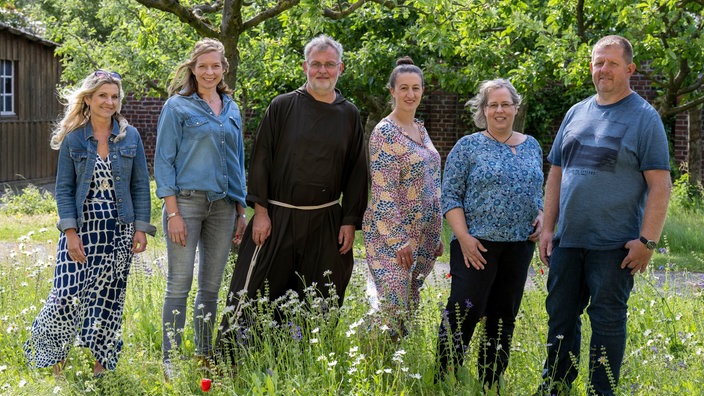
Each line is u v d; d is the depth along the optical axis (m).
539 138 18.50
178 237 4.95
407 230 5.03
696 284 6.74
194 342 5.29
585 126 4.49
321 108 5.07
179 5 7.39
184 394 4.42
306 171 5.04
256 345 5.03
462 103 18.27
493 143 4.77
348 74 13.76
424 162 4.98
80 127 4.94
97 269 4.95
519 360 4.89
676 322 5.82
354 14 12.73
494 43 11.37
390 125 4.96
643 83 17.66
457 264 4.77
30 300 6.36
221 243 5.17
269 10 7.71
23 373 4.99
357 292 5.28
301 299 5.29
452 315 4.73
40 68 20.05
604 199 4.37
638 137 4.32
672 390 4.54
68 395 4.56
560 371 4.64
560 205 4.56
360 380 4.41
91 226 4.93
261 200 5.12
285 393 4.34
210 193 5.01
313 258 5.19
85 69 13.61
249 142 18.92
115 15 13.40
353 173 5.19
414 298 5.25
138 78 13.50
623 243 4.37
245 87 13.13
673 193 13.57
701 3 9.66
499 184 4.66
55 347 4.95
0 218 12.87
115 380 4.62
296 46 13.41
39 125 20.11
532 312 5.78
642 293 6.46
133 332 5.83
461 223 4.68
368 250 5.06
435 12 8.50
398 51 12.95
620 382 4.78
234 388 4.54
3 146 18.86
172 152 4.98
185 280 5.04
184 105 5.02
